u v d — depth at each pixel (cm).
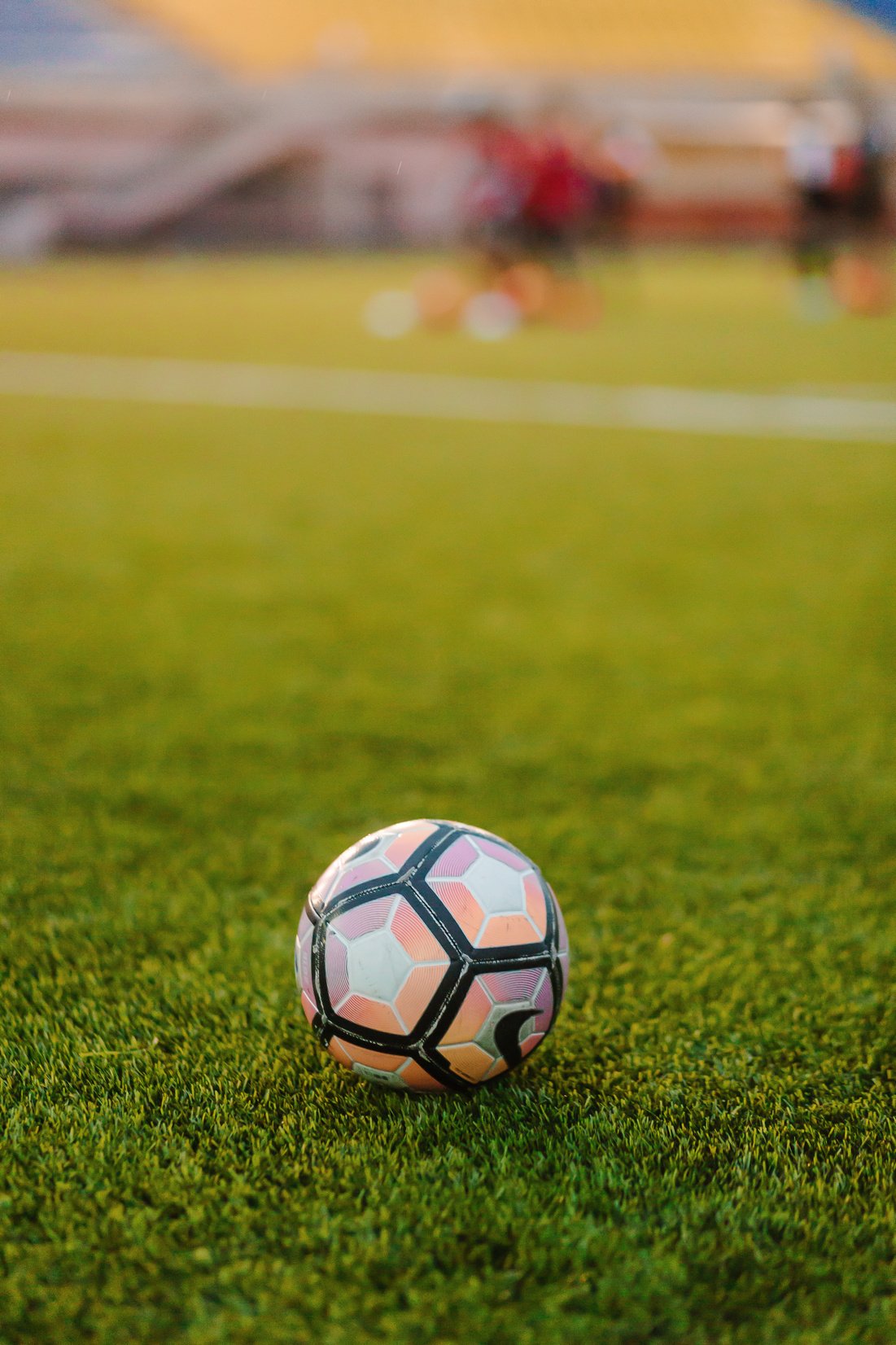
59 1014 235
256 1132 198
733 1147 199
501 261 1711
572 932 272
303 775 355
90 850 306
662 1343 158
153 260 2959
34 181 3031
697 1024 236
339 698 419
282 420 1022
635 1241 175
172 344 1484
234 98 3055
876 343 1473
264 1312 162
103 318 1720
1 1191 183
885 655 471
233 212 3131
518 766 365
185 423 1001
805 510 714
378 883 196
